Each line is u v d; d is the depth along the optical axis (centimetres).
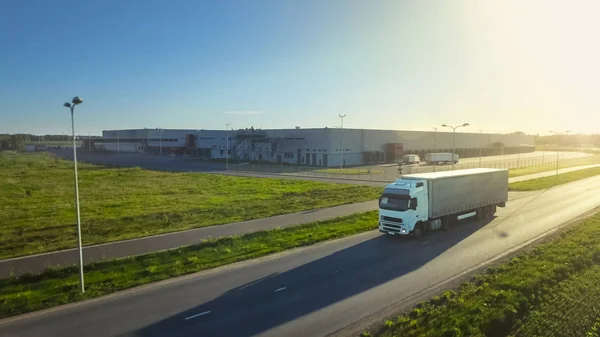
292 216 3200
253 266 1991
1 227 2794
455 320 1274
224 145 11331
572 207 3603
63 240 2466
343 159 8606
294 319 1385
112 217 3130
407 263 2000
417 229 2492
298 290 1658
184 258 2084
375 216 3156
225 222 2961
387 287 1672
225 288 1691
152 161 10069
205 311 1462
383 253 2186
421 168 7662
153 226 2845
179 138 13500
